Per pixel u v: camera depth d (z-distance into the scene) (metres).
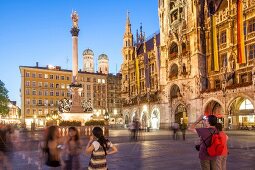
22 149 26.64
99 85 137.25
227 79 59.34
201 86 65.88
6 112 108.38
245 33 57.22
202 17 69.44
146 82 87.50
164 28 79.81
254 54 55.00
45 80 127.31
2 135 15.28
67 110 50.97
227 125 57.47
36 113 124.00
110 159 20.00
